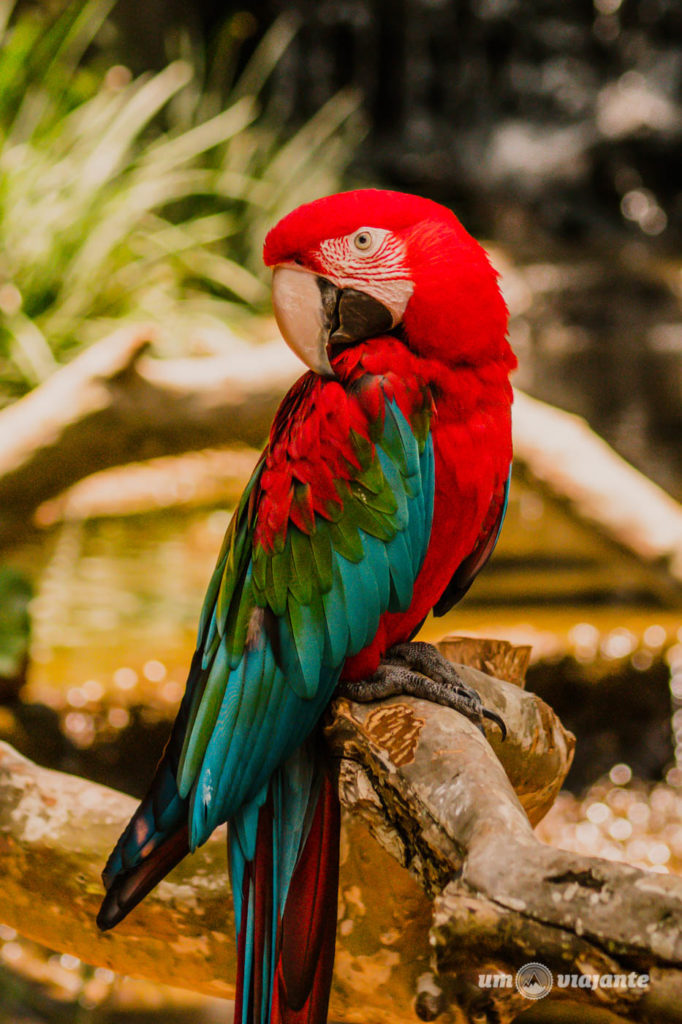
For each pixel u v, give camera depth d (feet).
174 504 35.63
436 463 10.66
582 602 29.01
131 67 52.65
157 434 22.58
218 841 10.53
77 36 47.96
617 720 25.05
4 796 10.88
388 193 11.01
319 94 66.49
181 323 39.52
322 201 11.07
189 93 52.21
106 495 35.60
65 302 38.19
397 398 10.48
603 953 5.98
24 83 42.78
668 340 55.98
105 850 10.49
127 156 45.16
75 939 10.87
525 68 67.92
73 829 10.62
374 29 67.00
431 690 9.58
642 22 67.21
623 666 24.98
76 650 24.04
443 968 6.43
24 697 22.13
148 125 49.52
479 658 11.40
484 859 6.48
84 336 37.78
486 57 68.23
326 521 10.26
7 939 20.03
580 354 53.62
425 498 10.57
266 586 10.20
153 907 10.42
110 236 39.37
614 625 26.78
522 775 10.16
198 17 61.57
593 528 24.16
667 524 24.08
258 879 9.64
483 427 10.76
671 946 5.85
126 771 22.16
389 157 66.23
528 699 10.23
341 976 10.18
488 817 7.06
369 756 8.30
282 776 9.94
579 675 24.91
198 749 9.89
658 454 41.34
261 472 10.84
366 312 10.87
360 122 66.33
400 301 10.68
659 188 66.33
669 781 24.52
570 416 25.23
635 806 23.65
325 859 9.53
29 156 39.55
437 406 10.64
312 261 10.99
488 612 28.07
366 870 9.70
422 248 10.68
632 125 64.85
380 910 9.80
